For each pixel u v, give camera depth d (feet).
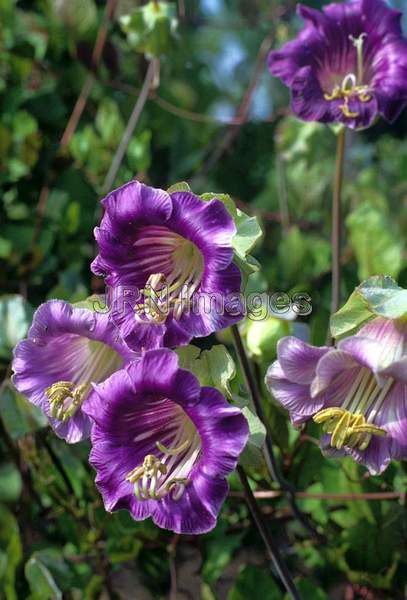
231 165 2.74
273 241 2.46
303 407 1.34
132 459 1.35
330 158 2.35
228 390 1.35
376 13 1.69
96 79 2.34
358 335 1.34
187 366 1.36
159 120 2.48
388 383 1.33
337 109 1.64
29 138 2.20
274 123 2.73
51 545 1.91
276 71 1.68
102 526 1.80
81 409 1.41
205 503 1.29
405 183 2.69
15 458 1.92
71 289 2.11
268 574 1.73
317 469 1.72
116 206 1.34
